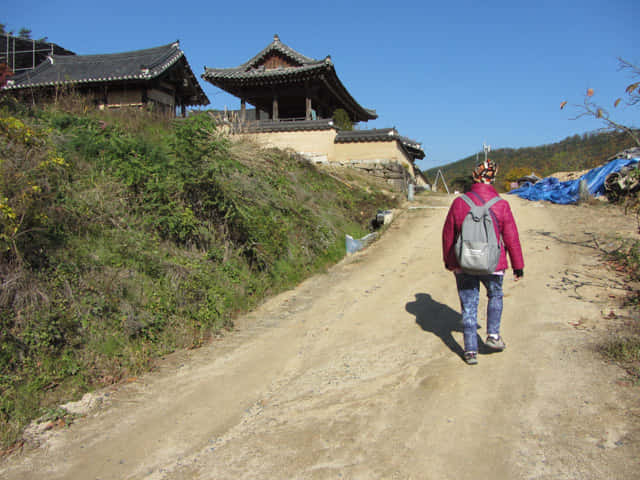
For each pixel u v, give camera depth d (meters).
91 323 4.43
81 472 2.69
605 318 4.81
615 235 9.14
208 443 2.98
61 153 6.39
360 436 2.94
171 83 23.69
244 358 4.57
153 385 3.96
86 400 3.62
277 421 3.22
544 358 3.95
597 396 3.22
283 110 30.28
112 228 5.94
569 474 2.43
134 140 7.81
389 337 4.85
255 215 8.03
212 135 7.64
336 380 3.86
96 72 21.42
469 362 3.94
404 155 23.30
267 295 7.02
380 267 8.62
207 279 6.11
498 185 51.97
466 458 2.64
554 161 45.06
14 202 4.52
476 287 3.95
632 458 2.50
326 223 10.45
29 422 3.28
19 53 27.02
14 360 3.73
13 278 4.17
